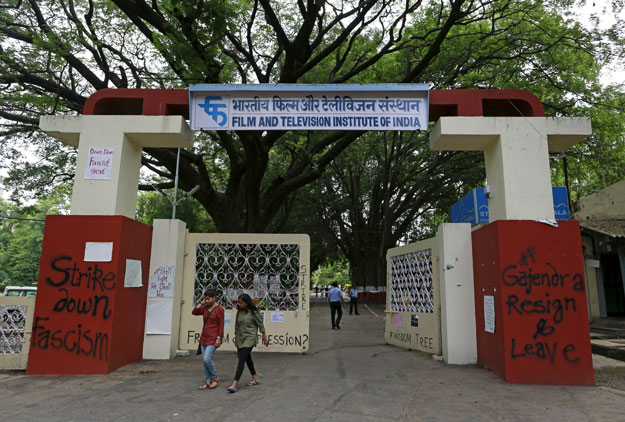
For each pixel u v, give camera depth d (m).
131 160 7.86
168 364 7.48
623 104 17.11
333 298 14.05
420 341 8.95
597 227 14.86
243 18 14.30
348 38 18.22
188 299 8.68
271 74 18.92
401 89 7.45
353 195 29.64
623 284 15.20
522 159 7.18
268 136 14.45
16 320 6.92
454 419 4.53
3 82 13.84
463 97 7.52
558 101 16.83
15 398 5.32
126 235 7.23
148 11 11.13
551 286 6.47
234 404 5.04
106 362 6.68
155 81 15.29
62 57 13.05
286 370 7.08
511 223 6.68
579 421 4.46
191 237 8.96
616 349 8.92
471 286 7.83
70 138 7.82
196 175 17.75
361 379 6.42
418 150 24.47
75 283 6.89
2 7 14.25
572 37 14.33
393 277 10.42
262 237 9.04
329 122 7.50
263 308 8.89
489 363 7.04
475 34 15.13
